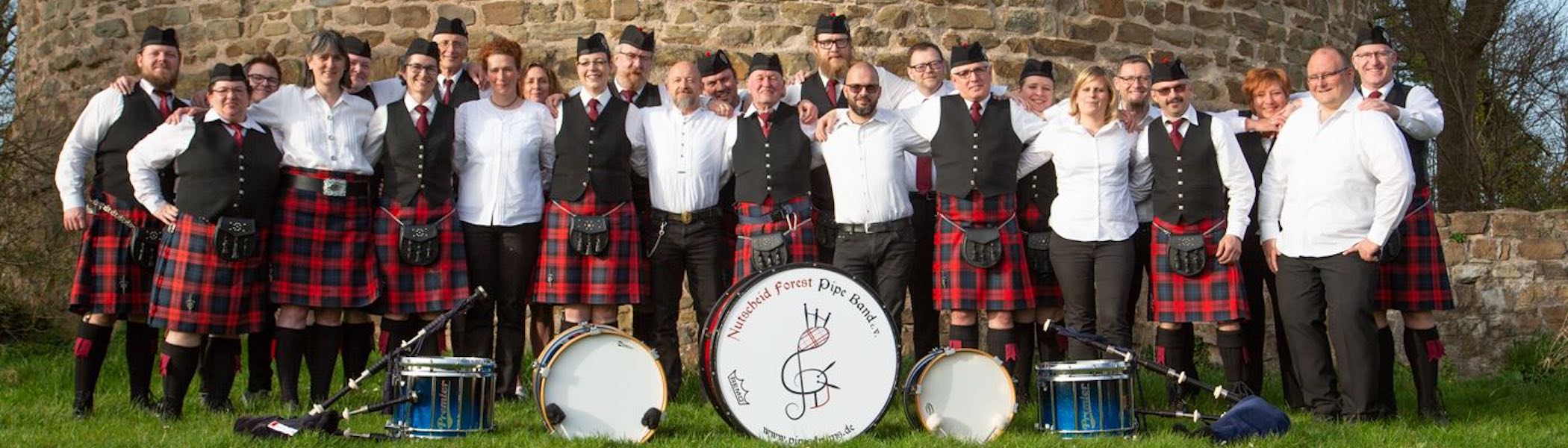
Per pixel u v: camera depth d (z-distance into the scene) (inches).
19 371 266.2
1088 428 193.6
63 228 334.6
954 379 195.9
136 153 210.1
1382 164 204.4
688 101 228.4
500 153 227.3
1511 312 371.6
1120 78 228.7
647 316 245.1
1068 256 218.2
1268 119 237.0
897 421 208.4
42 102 372.8
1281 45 366.3
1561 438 202.5
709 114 232.2
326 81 219.5
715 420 210.7
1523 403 254.2
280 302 214.4
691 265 229.9
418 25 328.5
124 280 214.8
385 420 208.4
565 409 188.5
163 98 226.4
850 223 221.6
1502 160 604.7
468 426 189.6
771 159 223.5
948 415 195.2
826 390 190.4
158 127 220.7
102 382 253.8
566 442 182.7
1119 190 219.5
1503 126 619.2
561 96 239.8
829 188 233.9
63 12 371.9
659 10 323.0
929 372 194.7
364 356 234.7
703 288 229.3
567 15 324.5
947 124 226.8
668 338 233.3
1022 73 252.5
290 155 218.2
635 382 191.6
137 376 221.8
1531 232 373.7
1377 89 222.4
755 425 187.3
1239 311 221.1
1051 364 196.7
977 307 222.8
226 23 340.8
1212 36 352.5
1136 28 343.3
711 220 229.1
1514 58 619.8
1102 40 339.6
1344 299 208.8
